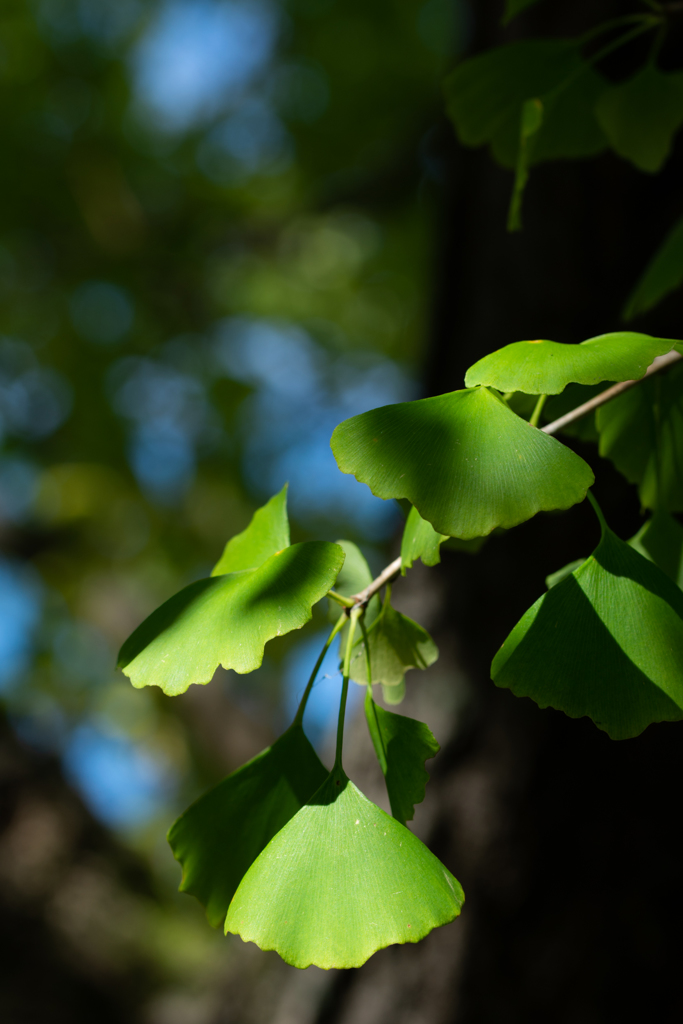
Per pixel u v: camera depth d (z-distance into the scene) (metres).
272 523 0.72
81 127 3.21
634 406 0.75
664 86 0.82
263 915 0.64
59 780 2.43
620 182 1.44
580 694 0.65
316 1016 1.44
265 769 0.70
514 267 1.47
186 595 0.69
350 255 3.55
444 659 1.39
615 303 1.41
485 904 1.29
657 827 1.25
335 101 3.16
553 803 1.28
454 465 0.66
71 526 3.52
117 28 3.25
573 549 1.31
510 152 0.87
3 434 3.62
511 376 0.67
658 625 0.66
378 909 0.64
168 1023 1.85
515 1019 1.26
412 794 0.69
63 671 3.88
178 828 0.70
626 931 1.24
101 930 2.04
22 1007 1.76
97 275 3.42
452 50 2.87
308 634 3.28
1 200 3.18
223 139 3.48
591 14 1.40
